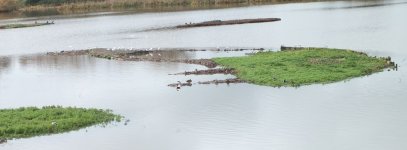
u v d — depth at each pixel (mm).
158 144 30219
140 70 54375
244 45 68312
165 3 161375
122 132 32562
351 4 126000
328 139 29797
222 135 31359
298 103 37688
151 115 36344
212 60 56062
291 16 105625
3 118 34969
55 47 78812
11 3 175250
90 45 78125
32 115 35594
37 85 49969
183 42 74750
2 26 118188
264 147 29062
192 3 159000
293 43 67188
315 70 47281
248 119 34312
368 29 76938
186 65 55406
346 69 47406
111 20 121188
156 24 104562
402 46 59844
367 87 41406
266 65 50469
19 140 31438
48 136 32031
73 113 35906
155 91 43906
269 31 82062
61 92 46000
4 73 58219
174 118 35375
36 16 150250
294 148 28656
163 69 54031
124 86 46719
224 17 111938
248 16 111312
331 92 40375
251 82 44938
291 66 49281
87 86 47906
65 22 123562
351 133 30656
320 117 33969
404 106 35656
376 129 31172
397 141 29031
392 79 43719
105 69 56312
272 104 37781
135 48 71188
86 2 172625
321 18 97812
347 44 63562
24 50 77938
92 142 30797
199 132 32125
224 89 43125
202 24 96938
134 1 164750
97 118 34906
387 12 100000
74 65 60531
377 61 50281
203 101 39594
